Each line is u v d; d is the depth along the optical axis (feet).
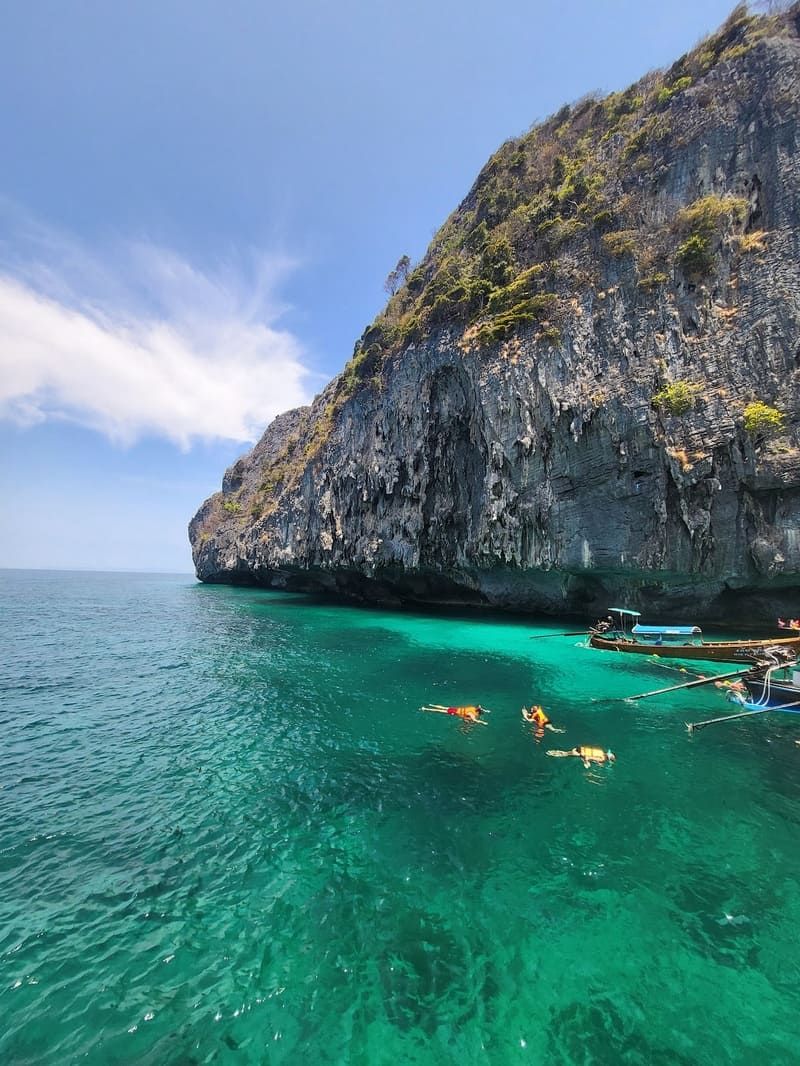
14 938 22.68
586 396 90.58
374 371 145.28
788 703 51.57
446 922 23.66
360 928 23.40
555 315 97.50
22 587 329.93
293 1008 19.42
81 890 25.96
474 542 111.96
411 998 19.77
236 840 30.45
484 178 143.84
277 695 61.62
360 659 81.05
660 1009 19.08
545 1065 17.07
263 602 194.49
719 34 94.79
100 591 291.99
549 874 26.84
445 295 119.85
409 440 127.13
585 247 98.37
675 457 81.41
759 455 74.64
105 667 78.69
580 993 19.83
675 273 86.79
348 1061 17.37
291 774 39.32
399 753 43.19
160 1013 19.20
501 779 37.86
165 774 39.68
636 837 30.07
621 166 99.50
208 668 77.36
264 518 227.81
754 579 80.59
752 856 28.19
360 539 147.33
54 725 51.37
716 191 87.04
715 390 79.66
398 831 31.17
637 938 22.44
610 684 63.67
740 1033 18.07
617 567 90.63
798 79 81.46
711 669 70.33
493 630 107.76
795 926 23.04
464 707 54.70
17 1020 18.79
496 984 20.31
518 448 99.35
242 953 22.03
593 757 41.09
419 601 160.15
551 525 97.25
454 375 115.75
